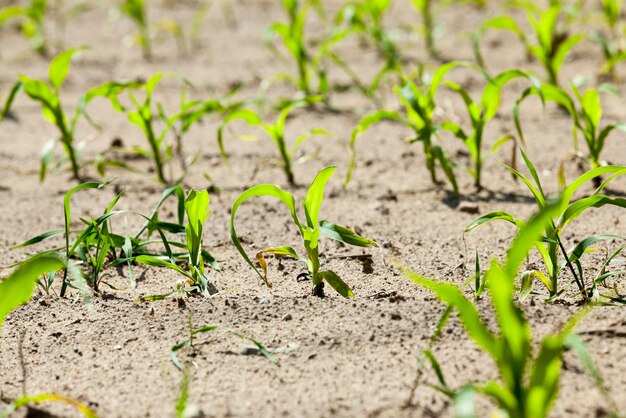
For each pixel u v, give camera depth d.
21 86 6.38
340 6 11.77
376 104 8.16
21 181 6.84
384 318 4.02
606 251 4.76
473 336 2.98
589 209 5.69
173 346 3.80
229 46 10.43
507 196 6.05
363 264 4.91
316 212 4.36
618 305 4.04
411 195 6.20
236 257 5.19
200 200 4.43
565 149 6.88
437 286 2.98
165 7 12.46
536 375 2.80
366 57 9.76
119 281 4.86
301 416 3.30
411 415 3.26
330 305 4.21
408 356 3.70
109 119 8.22
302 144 7.37
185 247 4.80
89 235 4.67
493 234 5.39
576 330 3.76
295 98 7.83
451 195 6.14
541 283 4.51
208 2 12.62
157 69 9.64
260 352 3.83
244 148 7.35
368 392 3.45
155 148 6.54
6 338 4.13
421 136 5.96
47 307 4.43
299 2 11.95
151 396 3.53
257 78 9.14
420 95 6.01
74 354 3.93
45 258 3.23
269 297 4.38
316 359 3.74
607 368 3.47
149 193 6.45
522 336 2.92
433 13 10.98
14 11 10.02
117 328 4.14
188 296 4.50
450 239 5.37
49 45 10.77
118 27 11.52
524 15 10.73
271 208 6.04
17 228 5.87
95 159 7.02
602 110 7.66
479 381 3.45
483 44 9.82
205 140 7.58
